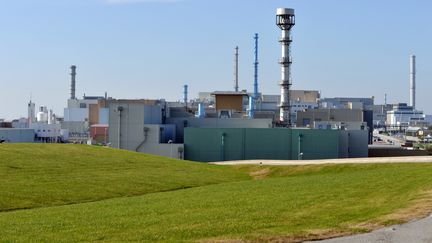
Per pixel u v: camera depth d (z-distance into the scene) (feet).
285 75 556.51
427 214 75.41
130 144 344.69
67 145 246.88
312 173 232.94
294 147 333.01
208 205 99.86
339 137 335.88
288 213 82.89
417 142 632.38
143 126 344.28
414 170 154.40
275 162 267.80
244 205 96.37
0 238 69.82
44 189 146.20
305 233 64.95
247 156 335.26
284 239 61.98
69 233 72.28
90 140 422.82
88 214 96.53
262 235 64.28
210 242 61.16
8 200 128.77
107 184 163.84
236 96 512.63
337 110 515.50
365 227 67.97
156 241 63.31
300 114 517.96
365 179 134.82
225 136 336.90
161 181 179.42
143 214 91.30
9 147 218.18
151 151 342.23
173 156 338.34
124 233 69.72
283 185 138.00
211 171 227.81
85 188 153.89
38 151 216.74
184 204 104.42
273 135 334.44
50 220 89.51
